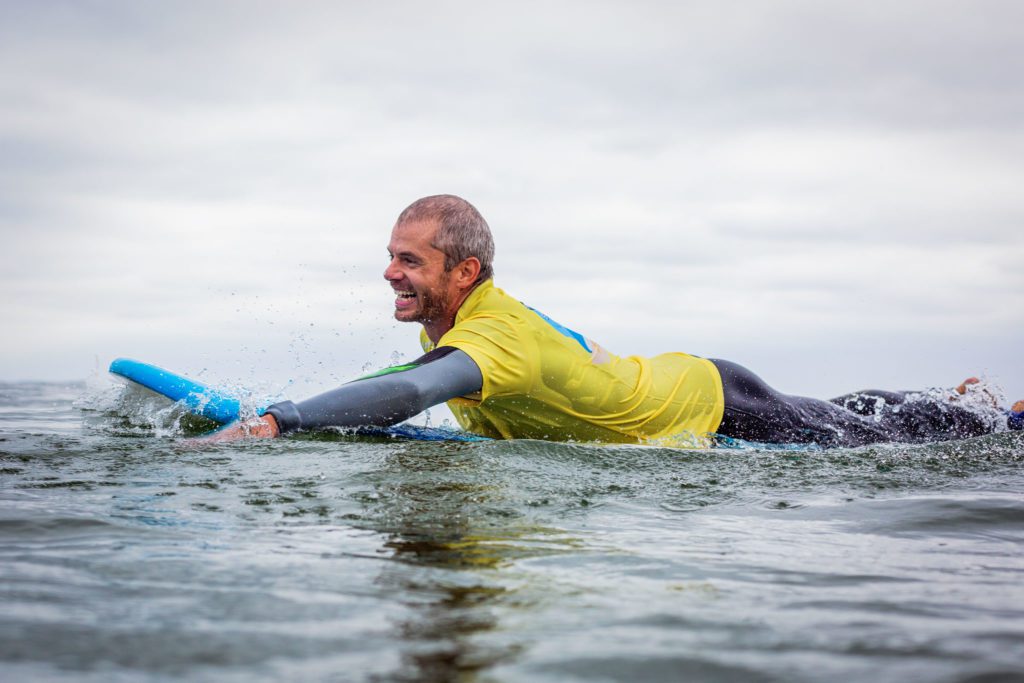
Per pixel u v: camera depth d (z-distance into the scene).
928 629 1.38
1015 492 2.72
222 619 1.34
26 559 1.67
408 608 1.42
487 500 2.33
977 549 2.03
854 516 2.37
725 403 4.09
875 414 4.45
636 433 3.87
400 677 1.12
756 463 3.05
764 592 1.59
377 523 2.05
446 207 3.67
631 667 1.18
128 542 1.81
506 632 1.32
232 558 1.71
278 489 2.36
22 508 2.09
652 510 2.35
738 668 1.18
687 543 1.99
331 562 1.70
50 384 10.89
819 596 1.57
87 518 2.00
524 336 3.55
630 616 1.42
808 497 2.60
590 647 1.25
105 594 1.46
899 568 1.82
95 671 1.13
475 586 1.56
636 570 1.72
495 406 3.65
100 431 3.35
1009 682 1.14
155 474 2.51
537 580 1.62
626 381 3.84
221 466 2.62
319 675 1.12
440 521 2.09
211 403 3.46
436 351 3.45
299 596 1.47
